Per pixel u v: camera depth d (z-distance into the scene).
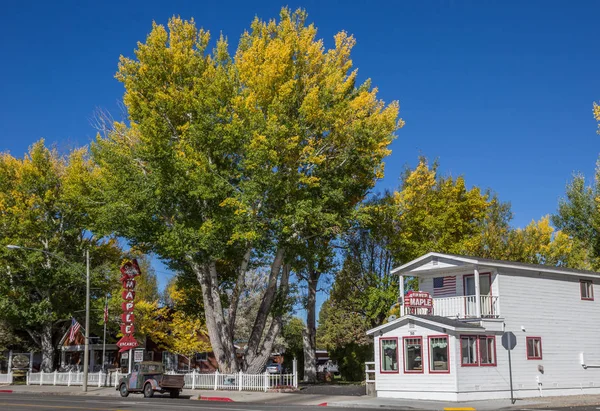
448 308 32.66
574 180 56.59
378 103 40.56
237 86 37.78
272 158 33.72
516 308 32.81
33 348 60.41
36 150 51.84
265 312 39.94
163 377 32.69
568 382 33.91
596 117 28.00
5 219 51.22
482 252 47.34
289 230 35.38
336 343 66.56
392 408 25.27
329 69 37.78
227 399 31.48
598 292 37.25
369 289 44.38
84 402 27.58
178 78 38.03
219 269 46.00
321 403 27.73
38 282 51.66
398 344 31.41
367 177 39.25
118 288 54.25
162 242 36.81
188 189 36.19
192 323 55.03
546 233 50.69
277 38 38.16
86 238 55.00
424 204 45.00
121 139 39.25
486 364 30.33
